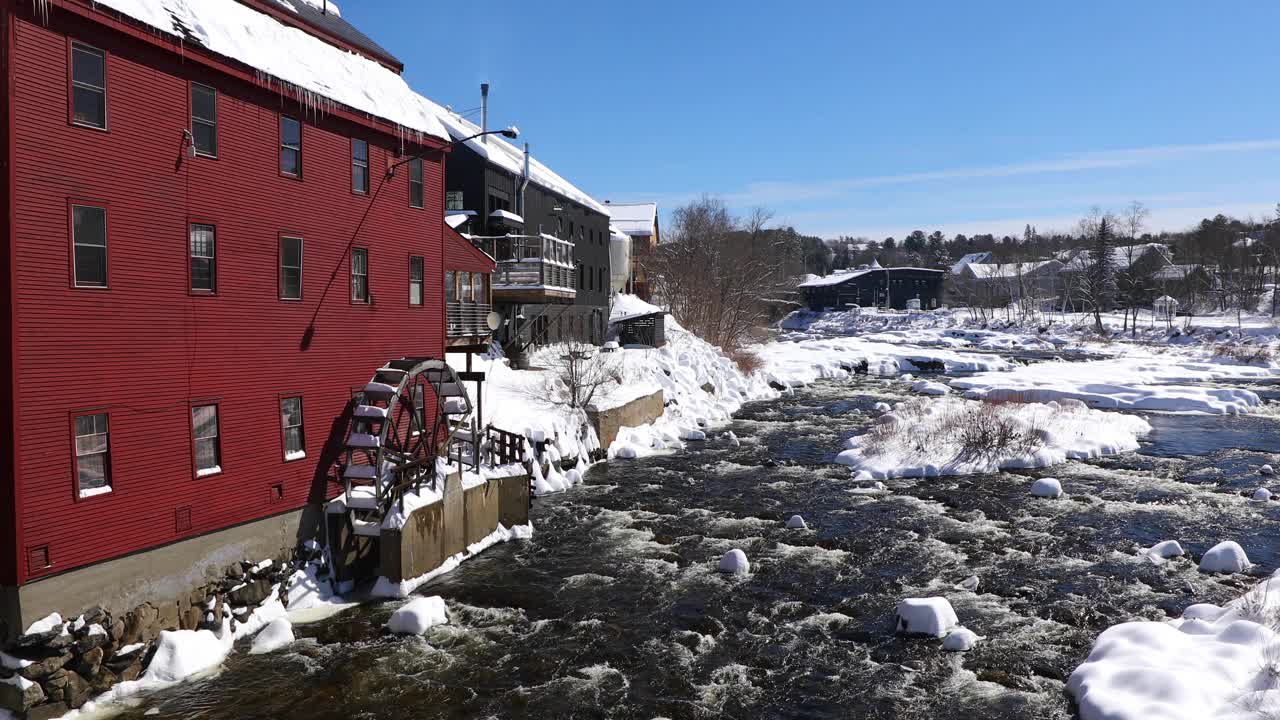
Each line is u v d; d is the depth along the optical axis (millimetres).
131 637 12430
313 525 16328
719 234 74438
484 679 12758
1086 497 22750
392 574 16109
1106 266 116812
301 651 13672
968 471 26234
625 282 62188
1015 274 135875
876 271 149000
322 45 18953
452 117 40312
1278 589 13047
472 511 18734
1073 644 13570
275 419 15578
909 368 65875
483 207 35594
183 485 13609
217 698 12078
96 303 12211
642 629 14602
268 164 15484
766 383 50062
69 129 11828
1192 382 50750
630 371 37125
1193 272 112000
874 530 20156
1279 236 115562
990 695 11953
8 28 10992
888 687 12367
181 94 13648
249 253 15016
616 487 24828
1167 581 16203
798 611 15320
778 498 23422
